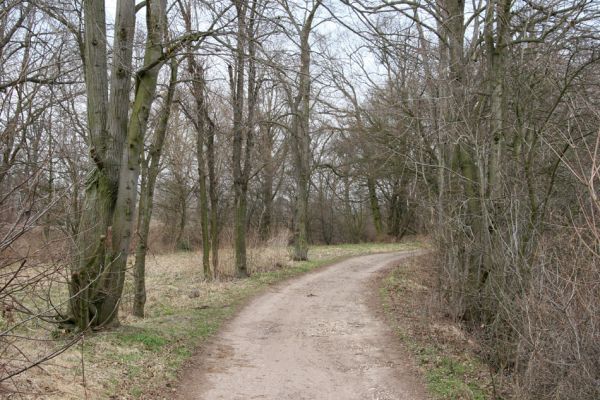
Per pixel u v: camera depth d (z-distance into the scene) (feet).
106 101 28.02
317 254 93.35
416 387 23.22
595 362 18.40
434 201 40.52
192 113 51.75
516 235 26.03
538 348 19.89
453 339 31.35
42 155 16.15
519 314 23.73
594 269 17.75
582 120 25.64
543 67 30.14
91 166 26.61
